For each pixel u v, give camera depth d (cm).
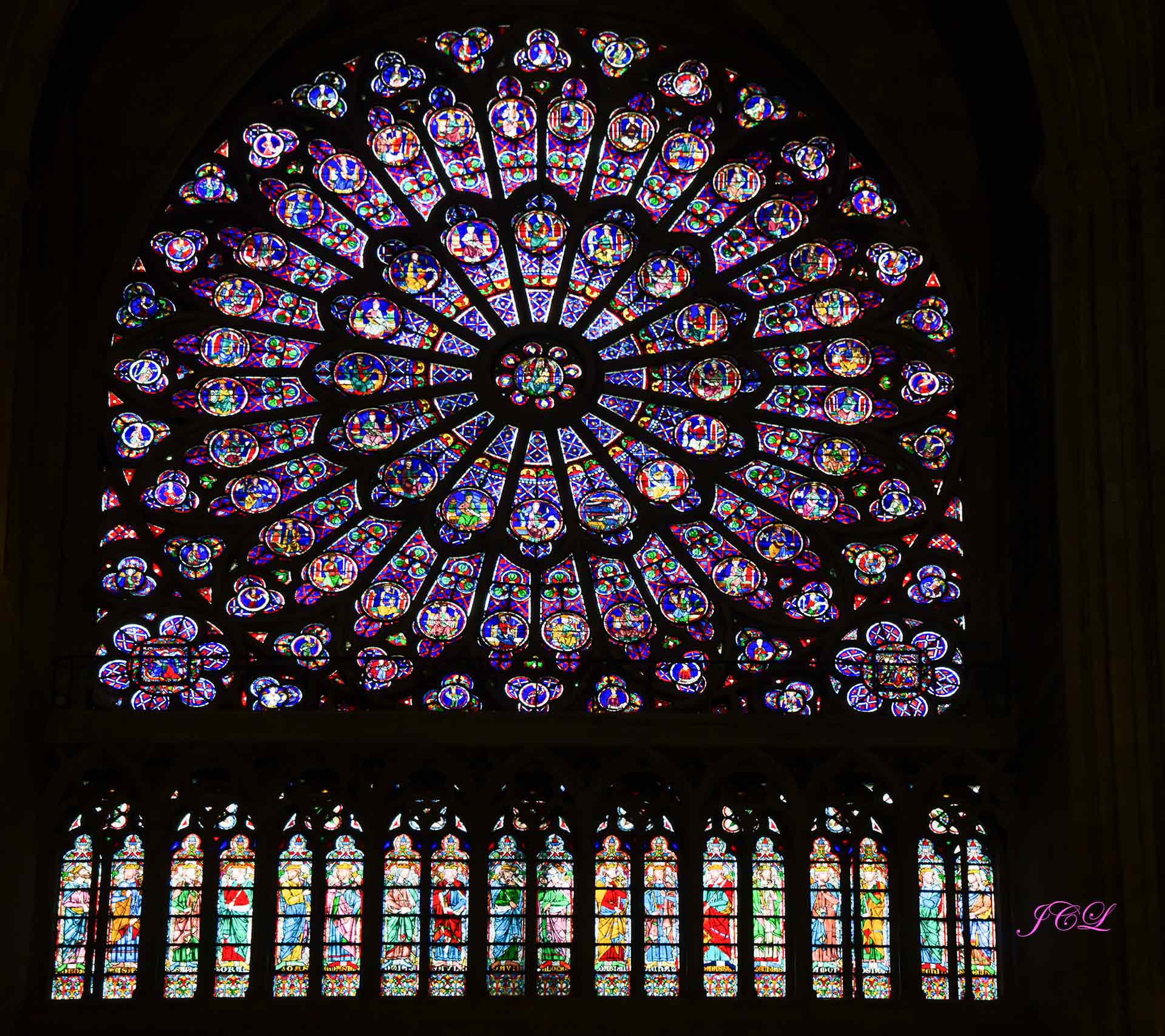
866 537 3262
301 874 2991
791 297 3441
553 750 3016
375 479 3288
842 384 3378
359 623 3181
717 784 3016
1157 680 2564
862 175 3516
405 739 3002
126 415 3306
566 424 3338
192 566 3203
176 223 3441
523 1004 2920
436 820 3014
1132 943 2492
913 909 2977
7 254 2723
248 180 3484
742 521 3278
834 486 3303
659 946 2980
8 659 2828
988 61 3366
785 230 3500
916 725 3036
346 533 3244
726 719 3025
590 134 3562
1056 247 2794
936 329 3412
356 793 3003
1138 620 2591
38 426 3161
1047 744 2902
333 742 2997
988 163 3397
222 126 3500
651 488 3303
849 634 3192
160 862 2959
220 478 3272
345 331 3391
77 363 3275
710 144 3559
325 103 3562
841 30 3444
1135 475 2636
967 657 3173
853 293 3441
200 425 3294
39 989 2906
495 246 3475
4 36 2706
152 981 2909
